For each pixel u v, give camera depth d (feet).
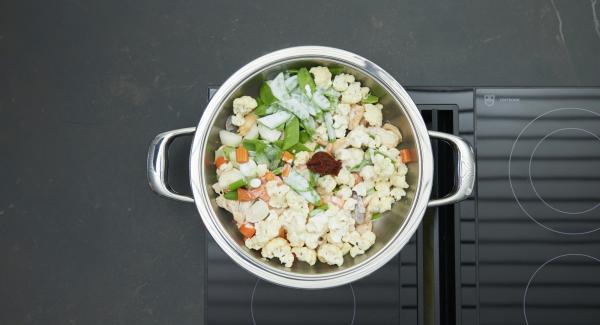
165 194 3.17
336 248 3.17
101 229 3.83
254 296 3.50
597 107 3.54
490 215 3.51
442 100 3.53
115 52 3.85
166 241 3.83
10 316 3.82
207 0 3.85
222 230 3.07
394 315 3.47
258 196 3.22
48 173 3.84
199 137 3.08
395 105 3.19
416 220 3.06
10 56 3.84
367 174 3.22
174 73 3.85
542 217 3.51
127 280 3.82
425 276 3.51
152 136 3.84
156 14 3.85
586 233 3.50
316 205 3.24
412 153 3.18
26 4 3.84
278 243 3.18
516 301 3.49
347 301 3.48
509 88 3.54
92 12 3.85
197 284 3.82
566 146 3.52
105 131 3.84
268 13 3.86
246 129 3.26
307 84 3.23
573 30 3.84
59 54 3.84
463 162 3.16
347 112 3.26
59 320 3.82
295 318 3.49
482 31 3.85
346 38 3.86
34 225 3.83
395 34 3.86
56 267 3.83
